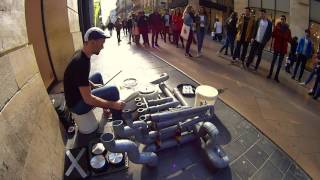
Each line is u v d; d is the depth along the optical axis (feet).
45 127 8.17
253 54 23.07
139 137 8.91
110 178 8.15
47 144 7.80
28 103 7.41
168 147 9.57
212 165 8.73
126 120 8.77
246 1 44.52
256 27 21.97
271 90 18.10
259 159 9.45
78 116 9.99
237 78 20.07
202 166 8.82
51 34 16.40
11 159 5.54
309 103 16.42
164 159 9.16
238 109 14.03
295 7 32.68
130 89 13.21
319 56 19.97
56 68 17.11
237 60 26.13
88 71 8.88
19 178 5.62
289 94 17.81
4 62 6.49
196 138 10.10
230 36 25.71
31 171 6.25
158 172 8.50
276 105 15.25
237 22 25.32
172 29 33.50
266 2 39.52
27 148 6.45
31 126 7.13
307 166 9.34
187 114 9.93
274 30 19.94
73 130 10.44
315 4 29.68
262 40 21.80
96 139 9.80
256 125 11.89
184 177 8.33
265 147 10.20
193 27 25.50
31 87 8.06
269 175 8.65
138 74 19.22
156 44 33.12
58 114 10.52
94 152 8.74
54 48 16.79
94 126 10.51
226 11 55.67
